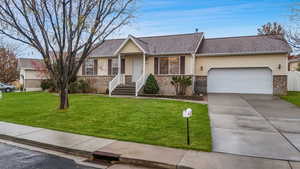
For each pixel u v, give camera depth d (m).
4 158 4.59
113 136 5.90
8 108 10.50
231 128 6.75
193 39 17.86
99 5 8.86
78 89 18.52
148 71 17.53
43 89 22.81
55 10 8.51
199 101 12.52
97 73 19.16
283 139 5.62
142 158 4.37
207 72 16.75
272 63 15.04
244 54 15.57
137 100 12.81
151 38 19.78
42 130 6.59
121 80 17.70
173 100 12.85
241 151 4.77
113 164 4.38
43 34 8.84
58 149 5.14
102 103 11.55
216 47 17.23
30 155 4.80
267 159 4.31
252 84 15.80
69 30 9.02
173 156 4.47
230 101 12.32
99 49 19.88
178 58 16.67
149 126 6.93
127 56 18.22
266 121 7.64
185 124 7.15
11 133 6.26
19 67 30.47
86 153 4.79
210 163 4.12
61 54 9.09
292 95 14.31
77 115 8.59
